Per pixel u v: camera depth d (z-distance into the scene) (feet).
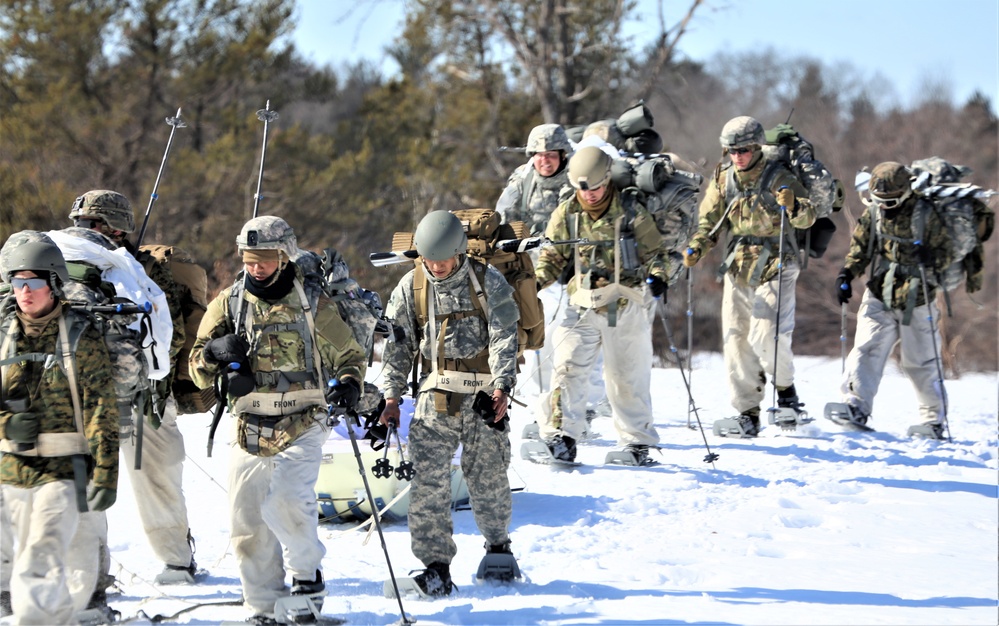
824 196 64.85
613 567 40.65
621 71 210.79
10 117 161.27
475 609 34.55
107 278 34.14
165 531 37.45
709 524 47.34
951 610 34.60
